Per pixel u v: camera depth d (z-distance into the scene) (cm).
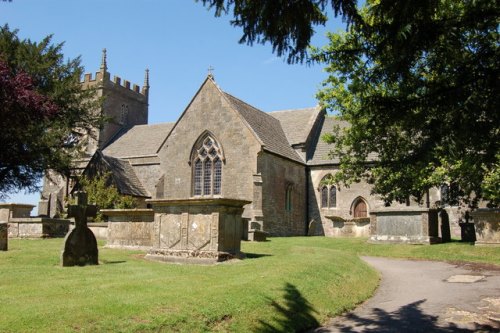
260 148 3284
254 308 917
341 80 2495
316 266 1362
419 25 645
